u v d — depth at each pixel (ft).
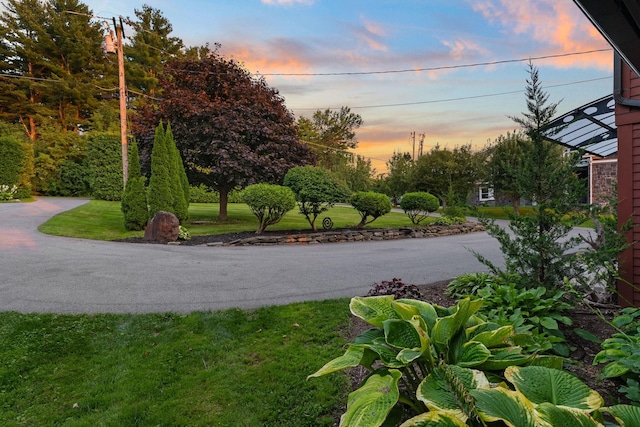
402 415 5.49
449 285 13.82
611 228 12.97
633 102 11.93
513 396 4.03
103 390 7.70
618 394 6.66
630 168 12.18
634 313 8.47
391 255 24.59
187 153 39.88
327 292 14.83
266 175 40.50
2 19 79.46
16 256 21.20
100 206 48.52
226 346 9.70
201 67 44.45
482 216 11.67
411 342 5.79
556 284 10.16
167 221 28.30
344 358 6.01
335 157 124.47
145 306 12.71
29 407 7.17
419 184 71.67
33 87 79.41
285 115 45.85
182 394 7.53
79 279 16.46
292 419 6.68
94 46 85.56
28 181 61.52
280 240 29.96
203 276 17.56
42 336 10.09
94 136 63.00
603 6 4.50
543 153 10.54
